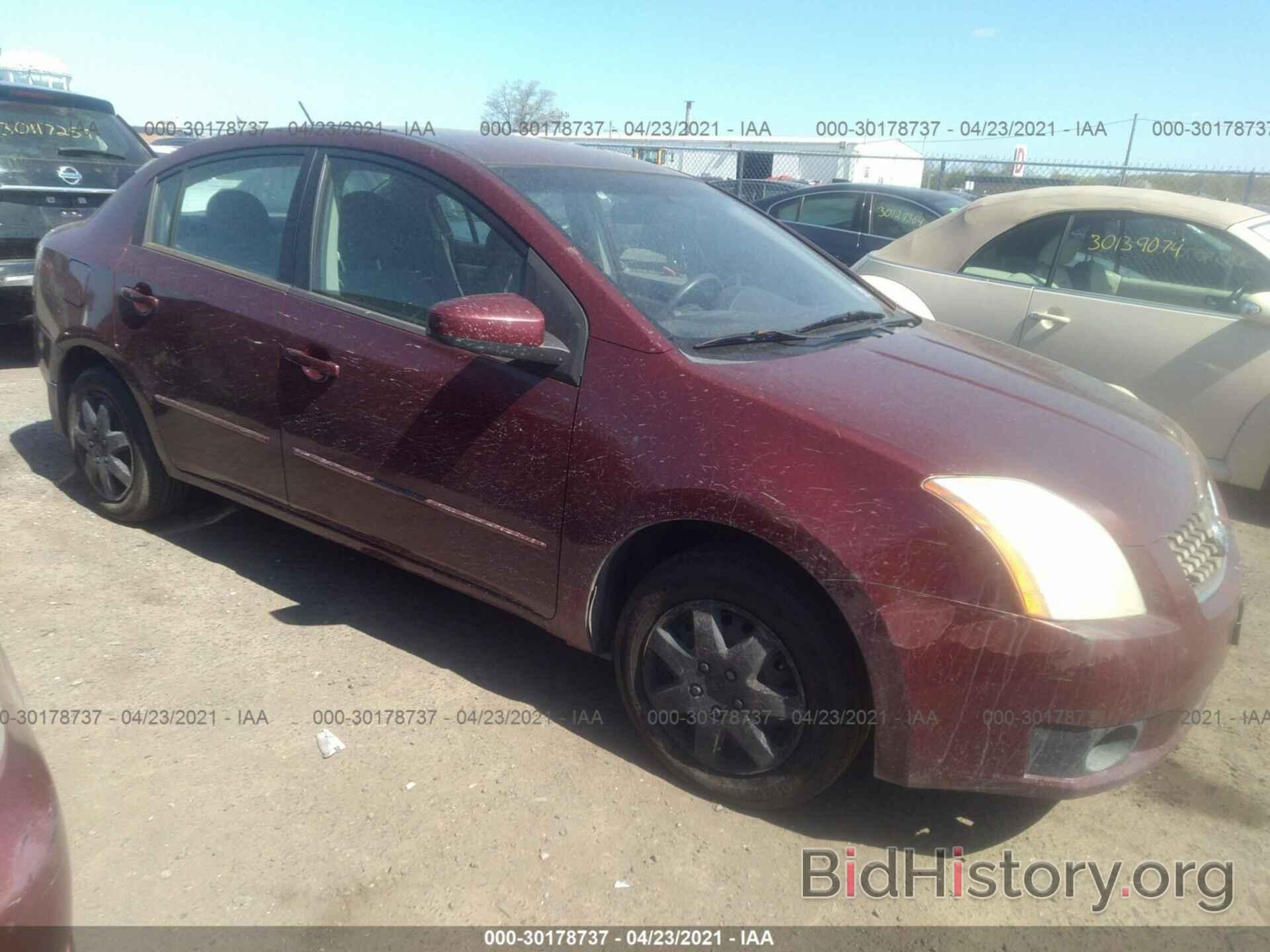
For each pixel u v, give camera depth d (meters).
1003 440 2.50
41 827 1.52
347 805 2.60
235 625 3.46
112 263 3.87
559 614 2.83
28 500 4.39
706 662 2.60
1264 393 4.79
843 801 2.75
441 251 3.06
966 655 2.25
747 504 2.41
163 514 4.14
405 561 3.19
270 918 2.23
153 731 2.85
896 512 2.30
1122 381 5.20
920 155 15.16
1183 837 2.67
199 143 3.86
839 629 2.41
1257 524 4.98
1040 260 5.57
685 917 2.31
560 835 2.54
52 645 3.26
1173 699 2.33
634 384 2.64
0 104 6.64
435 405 2.93
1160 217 5.21
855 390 2.63
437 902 2.30
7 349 7.30
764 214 3.97
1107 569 2.29
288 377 3.27
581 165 3.43
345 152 3.36
